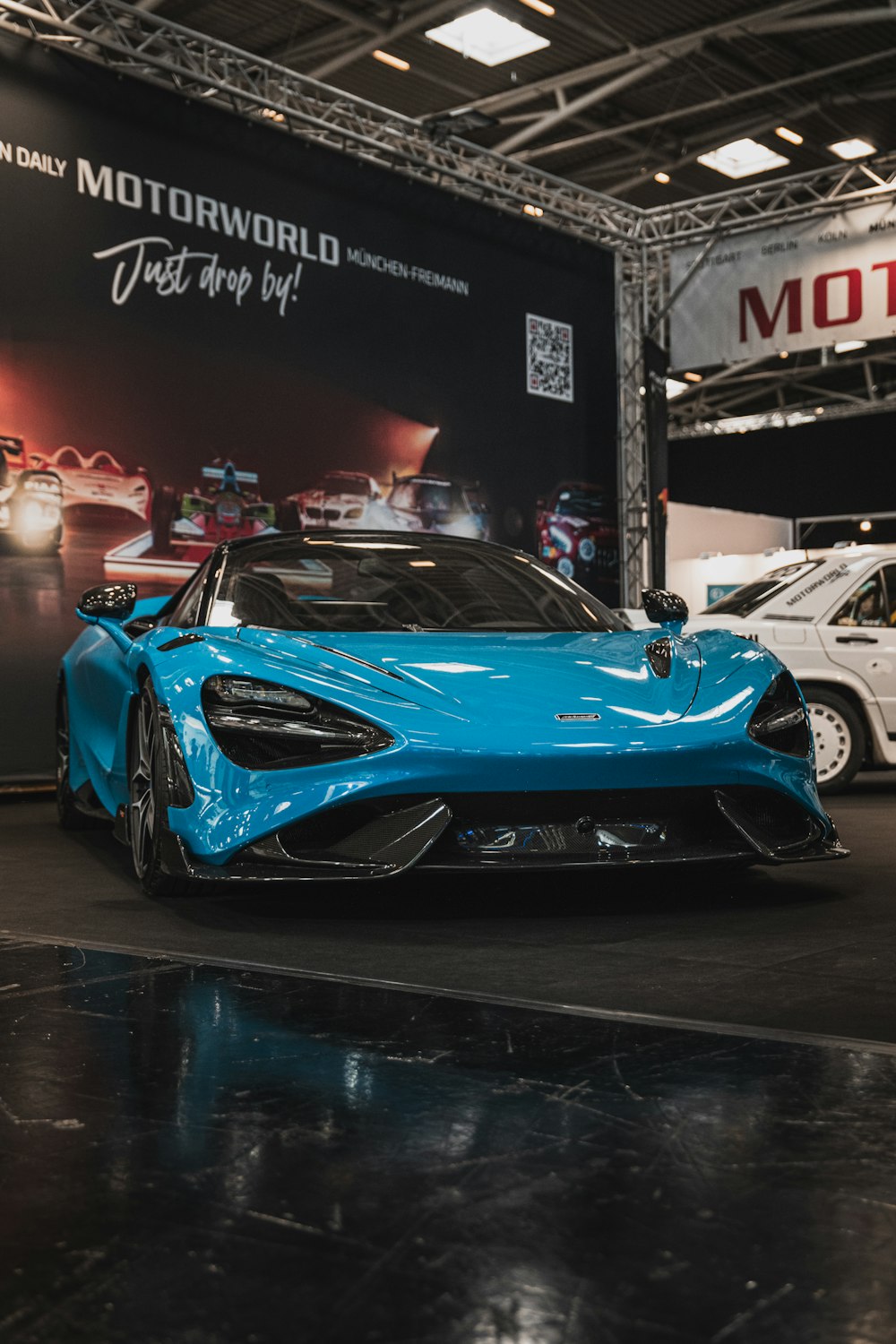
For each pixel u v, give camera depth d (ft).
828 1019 6.34
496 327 33.09
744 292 35.24
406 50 37.22
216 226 26.86
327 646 9.80
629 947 8.16
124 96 25.31
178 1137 4.74
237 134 27.32
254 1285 3.56
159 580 25.64
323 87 28.73
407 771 8.55
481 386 32.63
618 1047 5.85
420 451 31.07
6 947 8.34
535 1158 4.47
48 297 23.94
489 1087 5.27
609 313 36.52
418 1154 4.52
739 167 46.01
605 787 8.77
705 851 9.06
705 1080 5.32
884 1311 3.36
